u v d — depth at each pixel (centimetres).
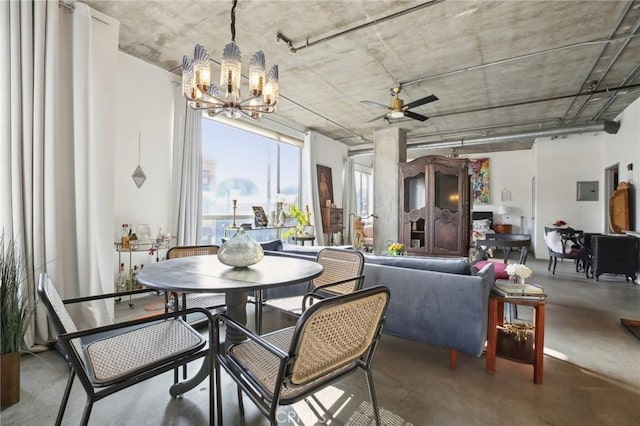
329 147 771
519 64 384
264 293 300
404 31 317
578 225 689
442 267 216
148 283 133
